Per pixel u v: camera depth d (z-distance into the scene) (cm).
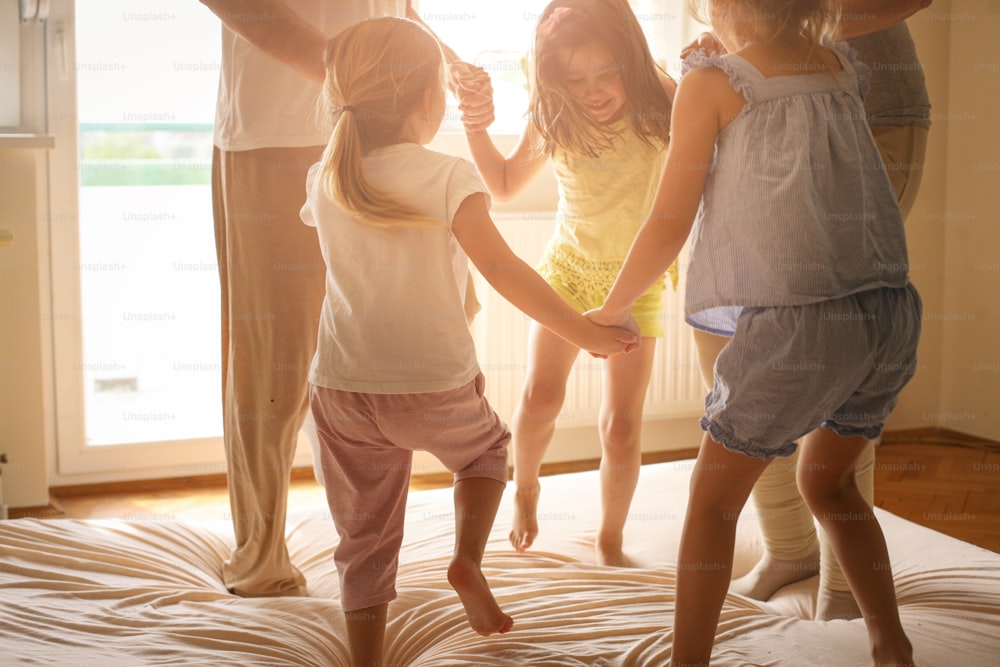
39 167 306
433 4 340
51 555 216
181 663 173
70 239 312
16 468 304
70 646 179
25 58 301
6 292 295
